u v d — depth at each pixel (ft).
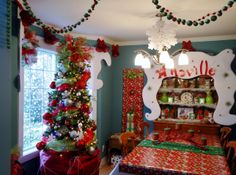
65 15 9.04
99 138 13.33
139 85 14.33
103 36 13.00
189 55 12.85
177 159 7.57
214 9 8.21
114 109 14.88
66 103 9.37
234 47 12.53
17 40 8.32
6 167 3.79
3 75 3.73
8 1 3.84
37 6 7.99
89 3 7.68
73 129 9.57
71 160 9.17
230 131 11.34
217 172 6.48
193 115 13.15
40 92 10.68
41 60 10.72
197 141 9.92
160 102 13.71
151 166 6.95
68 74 9.57
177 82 13.61
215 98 12.97
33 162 9.87
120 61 14.71
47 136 9.66
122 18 9.42
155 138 10.05
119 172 7.31
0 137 3.67
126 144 9.43
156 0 6.54
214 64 12.49
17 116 8.58
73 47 9.63
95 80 12.91
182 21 7.10
